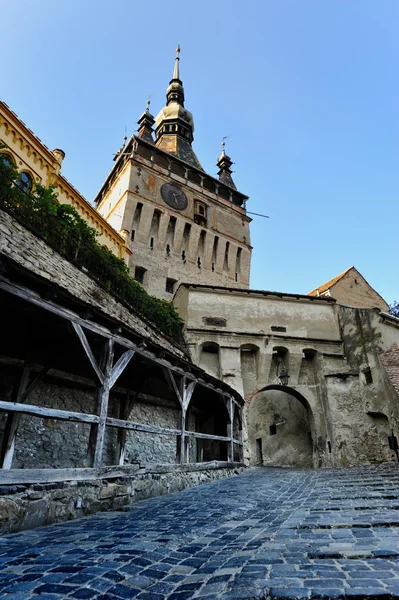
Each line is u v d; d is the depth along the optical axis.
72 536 4.31
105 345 7.45
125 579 2.78
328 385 19.64
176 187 33.81
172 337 16.67
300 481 10.83
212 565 3.09
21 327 7.79
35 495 5.11
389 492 6.89
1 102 15.31
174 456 13.41
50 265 9.50
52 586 2.63
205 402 16.05
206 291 20.81
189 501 7.16
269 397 25.14
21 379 8.33
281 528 4.37
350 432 18.53
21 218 8.83
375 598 2.27
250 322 20.42
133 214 29.83
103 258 12.80
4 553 3.56
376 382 18.61
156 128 45.16
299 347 20.39
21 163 16.14
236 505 6.56
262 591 2.44
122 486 6.94
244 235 36.94
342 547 3.39
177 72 50.41
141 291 15.31
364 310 20.34
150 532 4.46
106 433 10.74
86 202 20.66
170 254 30.98
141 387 12.47
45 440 8.79
